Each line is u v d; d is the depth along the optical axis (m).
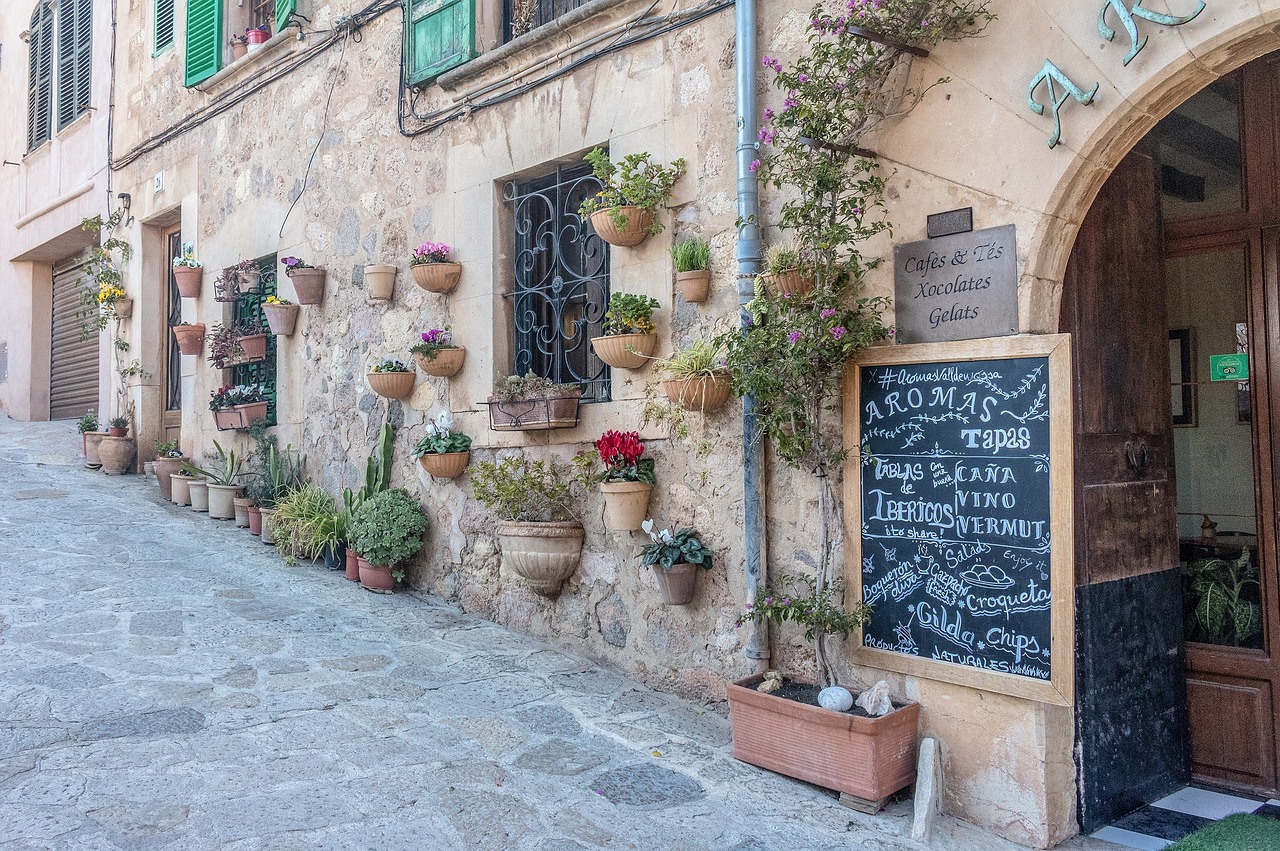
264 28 7.65
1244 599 3.81
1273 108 3.75
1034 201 3.23
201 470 7.94
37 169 11.37
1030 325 3.26
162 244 9.30
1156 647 3.69
